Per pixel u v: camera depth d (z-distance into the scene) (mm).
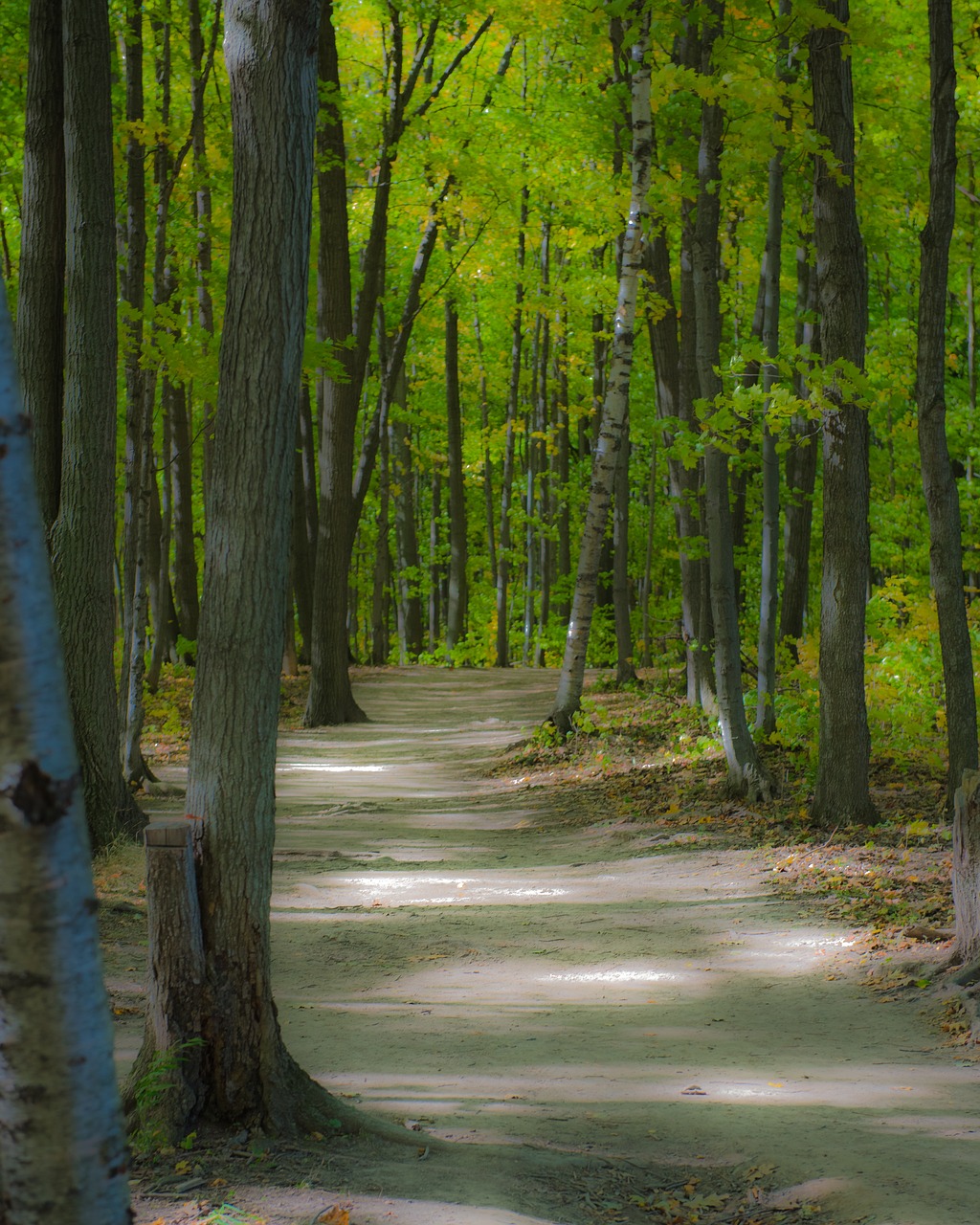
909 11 19469
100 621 11539
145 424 16203
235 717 4848
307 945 9266
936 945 8008
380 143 25953
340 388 24625
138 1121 4695
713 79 12438
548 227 29375
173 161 18453
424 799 16891
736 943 8766
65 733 1912
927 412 11594
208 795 4855
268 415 4891
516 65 32875
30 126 11484
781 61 13633
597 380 31906
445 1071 6023
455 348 38625
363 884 11414
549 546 43656
